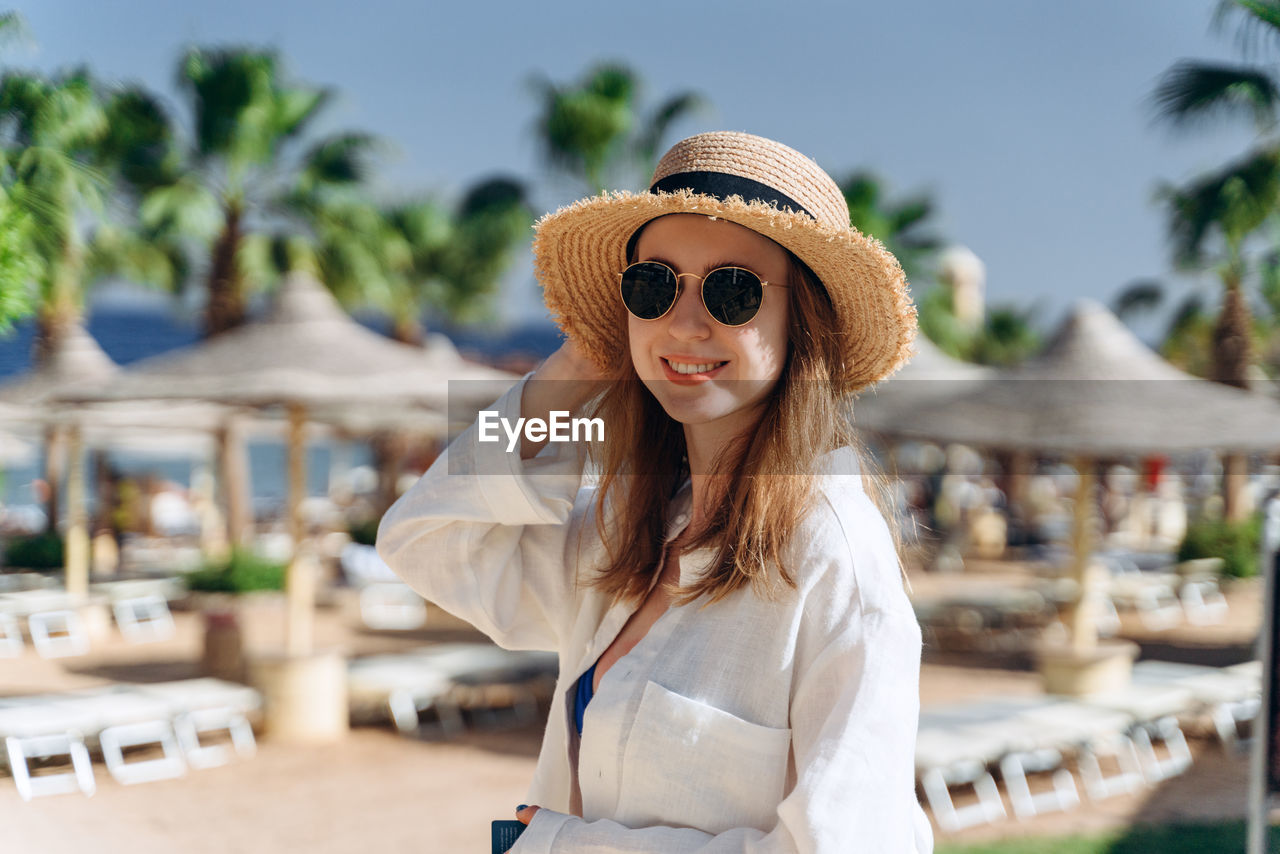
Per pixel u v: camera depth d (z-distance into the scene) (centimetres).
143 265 1669
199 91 1614
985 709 740
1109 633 1328
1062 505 2502
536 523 145
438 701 896
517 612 151
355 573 1547
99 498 1806
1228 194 1355
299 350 847
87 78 890
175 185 1598
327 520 2283
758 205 120
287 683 816
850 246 123
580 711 139
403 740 830
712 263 125
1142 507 2242
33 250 766
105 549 1706
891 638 112
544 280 146
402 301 2069
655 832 113
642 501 141
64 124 848
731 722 115
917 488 2180
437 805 669
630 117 1902
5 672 1062
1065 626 1187
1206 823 632
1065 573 1539
